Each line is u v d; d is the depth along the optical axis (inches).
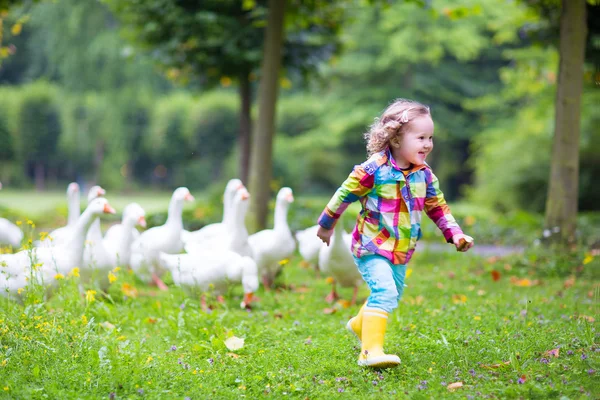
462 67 1704.0
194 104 1963.6
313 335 287.0
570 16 482.0
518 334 263.4
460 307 333.7
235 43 759.7
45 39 2070.6
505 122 1572.3
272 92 603.5
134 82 1856.5
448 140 1774.1
